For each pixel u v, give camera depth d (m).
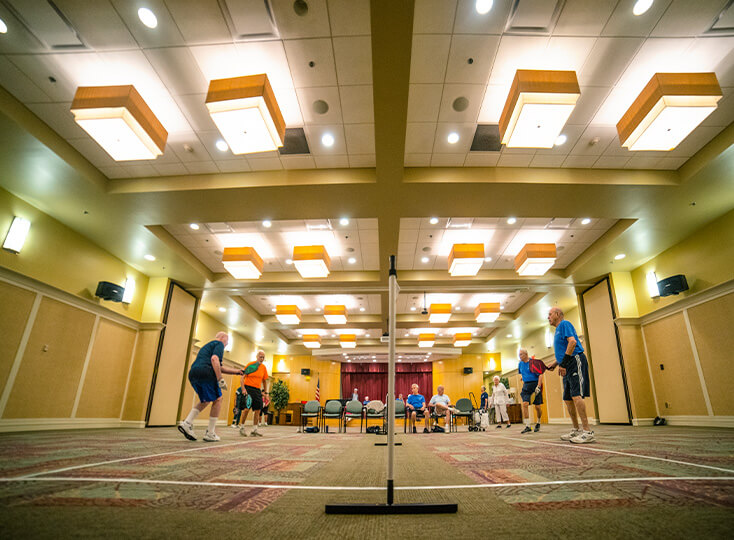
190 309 12.26
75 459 2.60
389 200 7.34
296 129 6.00
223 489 1.68
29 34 4.50
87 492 1.54
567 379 4.55
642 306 10.15
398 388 24.89
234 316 14.90
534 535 1.05
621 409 10.09
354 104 5.50
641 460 2.50
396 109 5.25
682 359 8.77
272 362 22.78
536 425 7.62
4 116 5.26
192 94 5.35
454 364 23.27
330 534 1.08
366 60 4.82
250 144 5.39
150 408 10.16
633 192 6.98
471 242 9.53
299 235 9.23
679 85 4.83
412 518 1.25
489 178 6.78
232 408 16.70
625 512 1.26
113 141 5.40
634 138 5.34
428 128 5.91
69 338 8.19
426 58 4.79
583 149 6.38
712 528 1.07
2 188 6.87
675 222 8.02
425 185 6.86
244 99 4.81
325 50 4.70
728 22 4.36
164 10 4.26
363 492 1.64
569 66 4.91
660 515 1.21
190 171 6.98
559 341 4.68
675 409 8.96
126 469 2.19
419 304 14.17
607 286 10.86
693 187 6.80
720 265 7.80
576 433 4.62
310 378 22.89
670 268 9.16
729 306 7.59
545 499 1.47
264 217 7.99
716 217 7.82
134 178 7.13
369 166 6.89
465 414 9.77
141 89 5.29
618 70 4.96
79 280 8.50
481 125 5.86
